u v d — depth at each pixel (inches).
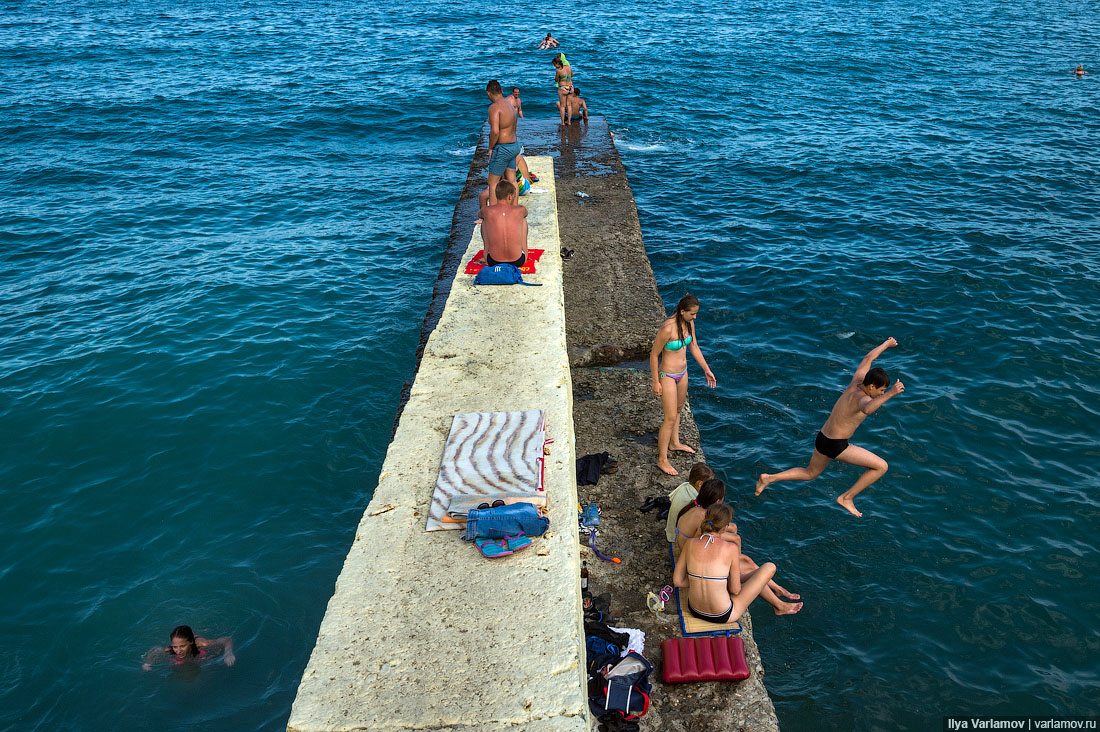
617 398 395.5
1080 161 870.4
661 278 610.2
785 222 716.0
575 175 737.6
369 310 567.5
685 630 251.8
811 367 484.7
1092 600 314.3
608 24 1936.5
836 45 1614.2
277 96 1231.5
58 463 402.3
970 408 433.4
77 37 1800.0
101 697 288.7
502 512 225.9
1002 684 283.0
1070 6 2255.2
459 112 1149.7
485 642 193.8
